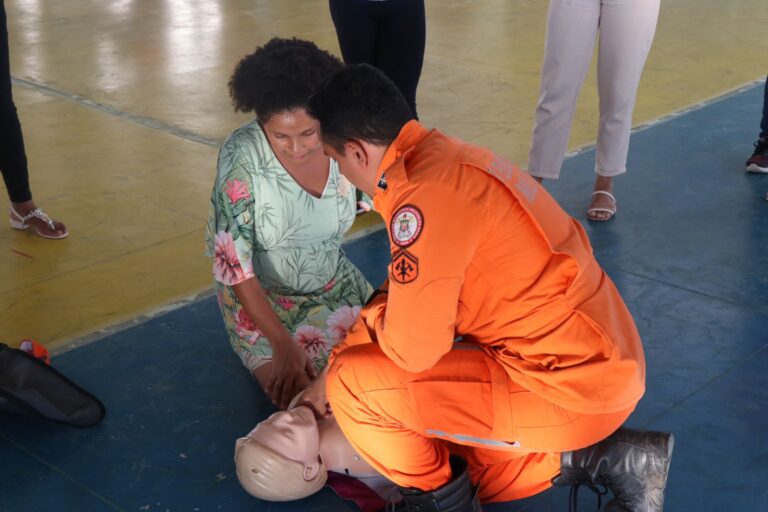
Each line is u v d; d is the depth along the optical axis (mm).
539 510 2396
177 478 2549
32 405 2689
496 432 2076
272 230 2701
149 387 2961
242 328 2859
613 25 3965
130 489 2508
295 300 2879
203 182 4746
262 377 2801
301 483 2381
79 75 6844
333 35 8133
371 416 2166
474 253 1919
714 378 2957
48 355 3049
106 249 3982
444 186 1885
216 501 2457
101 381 2994
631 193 4512
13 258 3902
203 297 3535
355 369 2150
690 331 3246
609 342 1948
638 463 2115
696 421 2740
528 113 5875
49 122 5738
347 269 2998
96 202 4496
